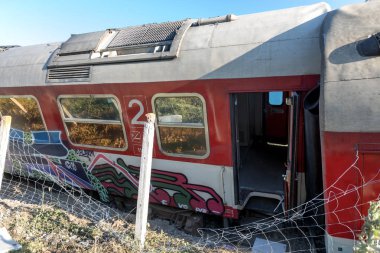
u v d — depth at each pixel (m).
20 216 5.14
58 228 4.80
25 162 7.41
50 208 5.58
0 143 4.62
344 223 3.80
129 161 5.91
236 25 5.09
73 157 6.61
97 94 5.85
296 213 4.58
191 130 5.23
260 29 4.82
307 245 4.91
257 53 4.64
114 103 5.77
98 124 6.08
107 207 6.35
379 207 2.65
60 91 6.23
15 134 7.33
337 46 3.84
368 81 3.55
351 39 3.81
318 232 4.61
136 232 4.27
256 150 7.46
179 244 4.70
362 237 2.71
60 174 6.93
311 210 4.56
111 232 4.68
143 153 4.07
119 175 6.11
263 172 6.25
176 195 5.63
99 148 6.20
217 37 5.02
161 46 5.40
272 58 4.54
